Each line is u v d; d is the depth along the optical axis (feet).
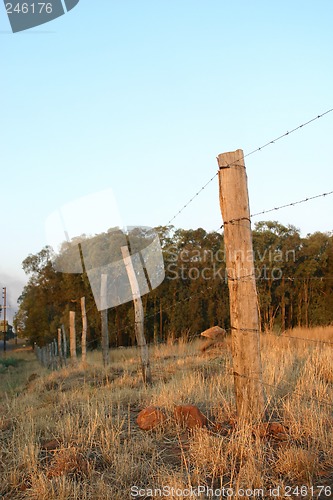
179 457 15.98
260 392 17.97
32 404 27.35
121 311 96.12
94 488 13.93
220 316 98.53
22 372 85.81
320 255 101.30
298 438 16.30
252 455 14.61
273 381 22.94
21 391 41.01
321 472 13.89
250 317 18.07
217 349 44.11
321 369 25.16
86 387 30.73
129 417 20.47
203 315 100.27
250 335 18.01
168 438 17.88
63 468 15.21
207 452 15.26
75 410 22.99
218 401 20.94
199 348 48.03
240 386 18.02
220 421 18.62
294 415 17.89
